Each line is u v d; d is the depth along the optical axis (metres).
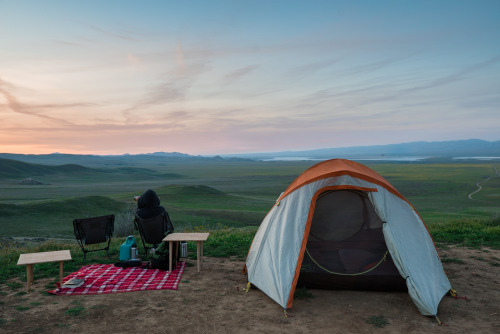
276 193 115.56
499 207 67.31
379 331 5.05
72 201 59.06
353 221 7.41
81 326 5.11
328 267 6.85
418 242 6.62
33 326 5.09
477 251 10.06
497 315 5.65
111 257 9.34
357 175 7.02
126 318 5.38
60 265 6.72
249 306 5.95
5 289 6.69
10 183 158.88
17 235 37.94
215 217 51.28
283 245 6.56
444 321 5.42
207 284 7.08
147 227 8.78
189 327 5.11
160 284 6.89
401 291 6.75
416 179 163.25
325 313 5.70
